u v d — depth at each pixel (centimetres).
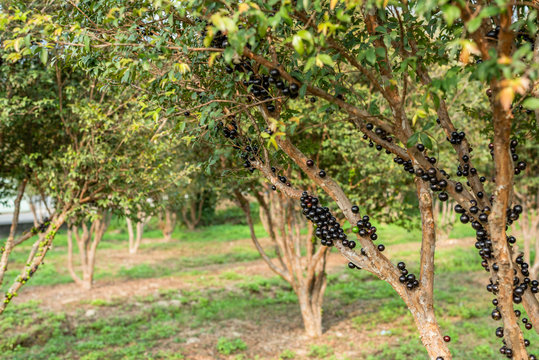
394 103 282
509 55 211
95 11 346
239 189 1000
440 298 1238
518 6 275
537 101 188
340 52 271
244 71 293
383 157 828
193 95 336
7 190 879
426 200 317
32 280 1550
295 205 1048
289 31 313
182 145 877
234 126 369
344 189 873
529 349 752
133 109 709
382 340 977
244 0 240
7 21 291
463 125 866
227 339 1010
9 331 1039
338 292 1405
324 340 1007
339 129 819
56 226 751
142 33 324
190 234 2952
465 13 205
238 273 1706
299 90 269
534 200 1302
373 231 331
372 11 267
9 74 694
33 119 737
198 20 311
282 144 337
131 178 744
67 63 372
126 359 873
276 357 912
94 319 1156
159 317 1174
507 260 253
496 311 300
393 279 321
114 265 1900
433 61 359
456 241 2138
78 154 728
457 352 857
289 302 1319
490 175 1288
